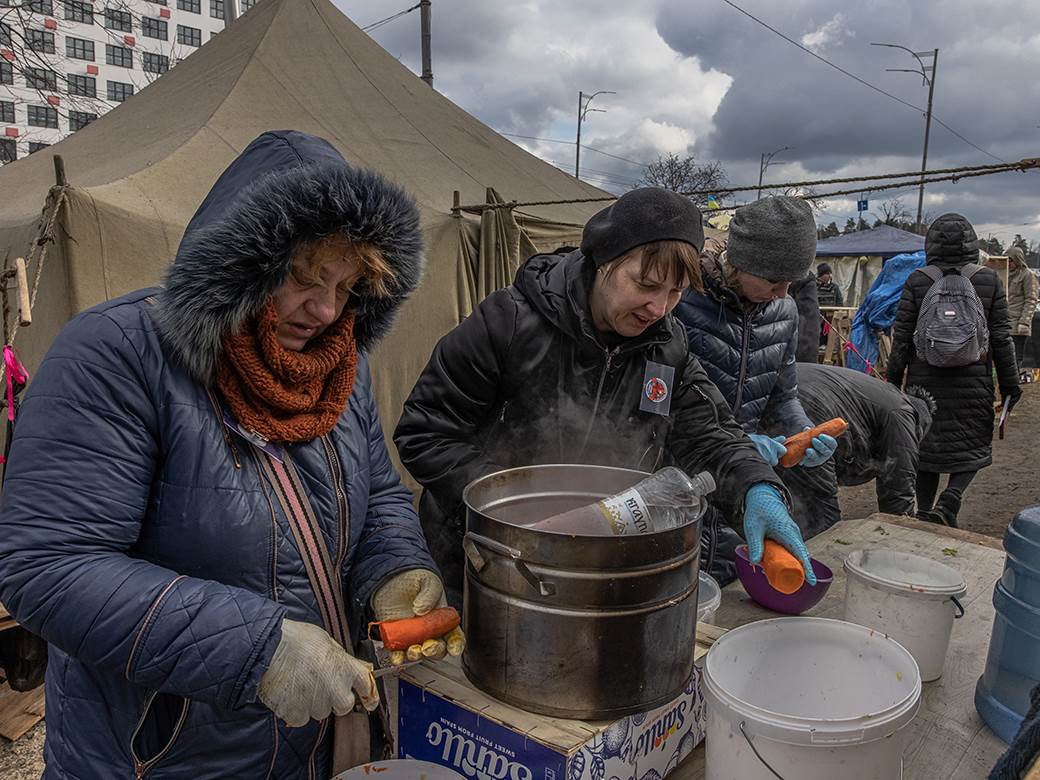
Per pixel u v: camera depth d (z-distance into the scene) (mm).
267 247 826
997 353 3840
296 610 972
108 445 841
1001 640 1192
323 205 848
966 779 1084
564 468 1227
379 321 1101
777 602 1547
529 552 909
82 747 944
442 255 4441
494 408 1541
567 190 6000
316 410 983
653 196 1305
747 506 1273
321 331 1010
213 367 905
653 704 961
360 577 1079
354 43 5922
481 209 4578
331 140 4930
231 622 827
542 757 902
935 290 3791
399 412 4379
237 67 5137
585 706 933
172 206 3520
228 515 905
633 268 1300
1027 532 1154
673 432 1540
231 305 847
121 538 854
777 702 1092
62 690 960
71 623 800
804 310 3994
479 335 1471
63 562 807
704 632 1210
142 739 933
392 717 1275
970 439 3838
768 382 2047
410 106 5734
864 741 842
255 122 4621
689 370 1579
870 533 2119
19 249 3416
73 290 3098
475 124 6246
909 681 968
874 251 13547
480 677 1006
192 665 812
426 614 993
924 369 3855
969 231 3824
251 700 835
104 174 3980
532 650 936
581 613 904
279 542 948
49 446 827
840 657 1090
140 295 948
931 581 1410
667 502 1112
